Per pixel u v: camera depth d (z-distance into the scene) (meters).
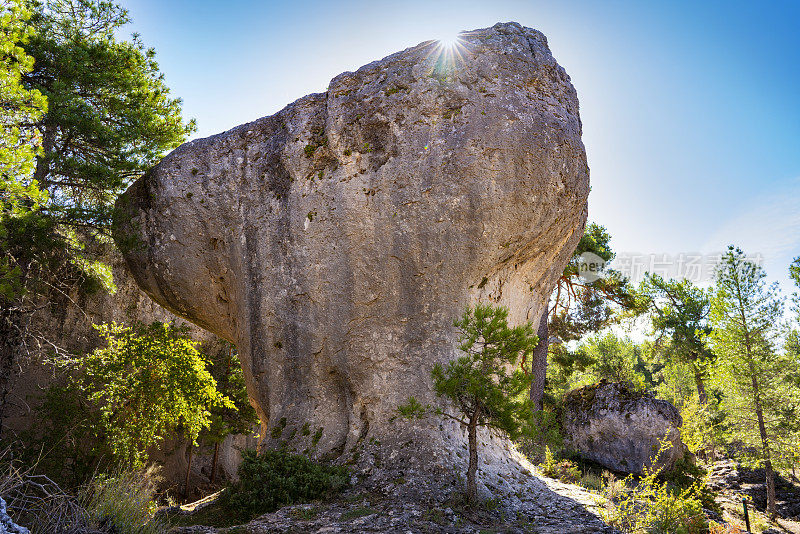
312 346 12.88
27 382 17.30
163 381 15.52
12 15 11.12
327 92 14.34
